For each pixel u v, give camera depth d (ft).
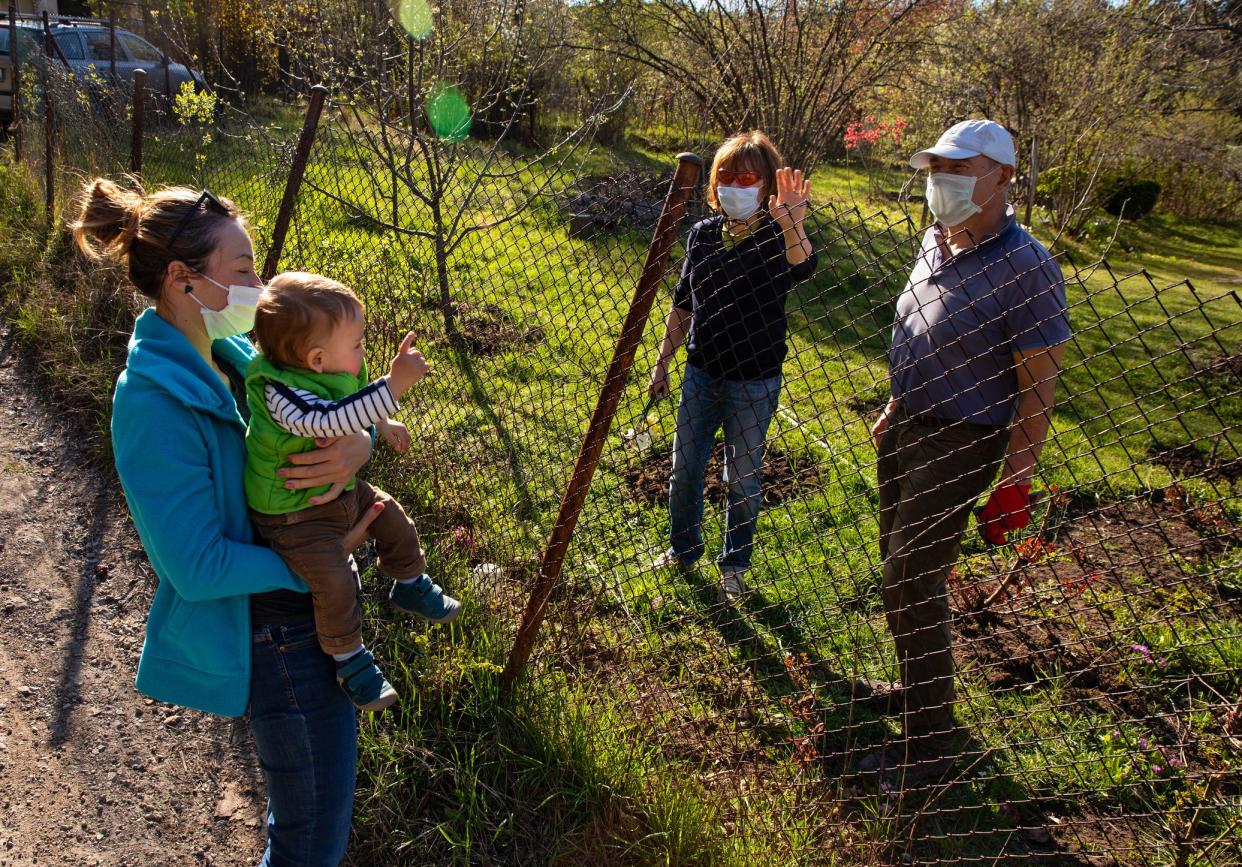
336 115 20.45
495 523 12.18
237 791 9.28
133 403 5.39
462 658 9.57
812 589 12.14
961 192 8.05
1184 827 8.15
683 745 9.29
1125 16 50.34
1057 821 8.75
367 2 23.75
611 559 12.10
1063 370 7.72
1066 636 11.32
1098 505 15.10
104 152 23.94
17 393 17.04
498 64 25.29
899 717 9.70
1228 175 60.03
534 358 15.24
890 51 38.55
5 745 9.56
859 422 17.66
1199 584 11.99
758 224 10.47
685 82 41.50
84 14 70.28
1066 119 46.37
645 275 8.04
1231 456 17.11
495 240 20.86
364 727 9.07
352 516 6.15
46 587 12.10
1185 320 29.60
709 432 11.70
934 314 8.39
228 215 5.84
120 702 10.31
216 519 5.56
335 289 5.74
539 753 8.80
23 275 21.27
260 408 5.78
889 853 8.29
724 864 7.64
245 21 47.98
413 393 13.94
